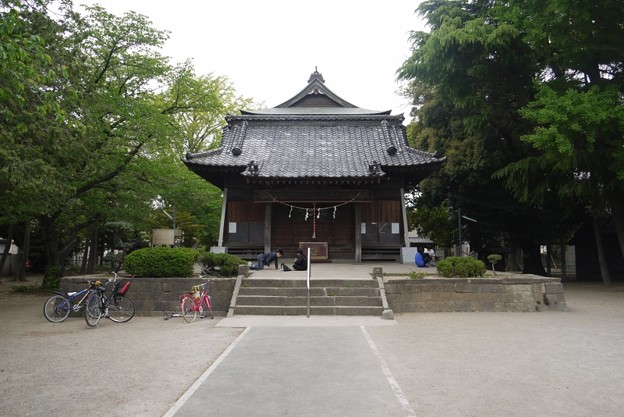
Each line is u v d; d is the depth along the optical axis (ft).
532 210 84.23
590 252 95.50
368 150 76.07
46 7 43.55
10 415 16.34
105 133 59.62
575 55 59.88
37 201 45.78
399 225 72.38
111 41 60.70
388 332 32.35
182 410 16.42
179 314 41.57
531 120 63.72
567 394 18.62
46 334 33.37
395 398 17.79
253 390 18.75
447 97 74.95
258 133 81.25
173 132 63.67
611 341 29.17
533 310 43.47
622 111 49.57
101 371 22.43
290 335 30.78
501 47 65.21
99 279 44.14
